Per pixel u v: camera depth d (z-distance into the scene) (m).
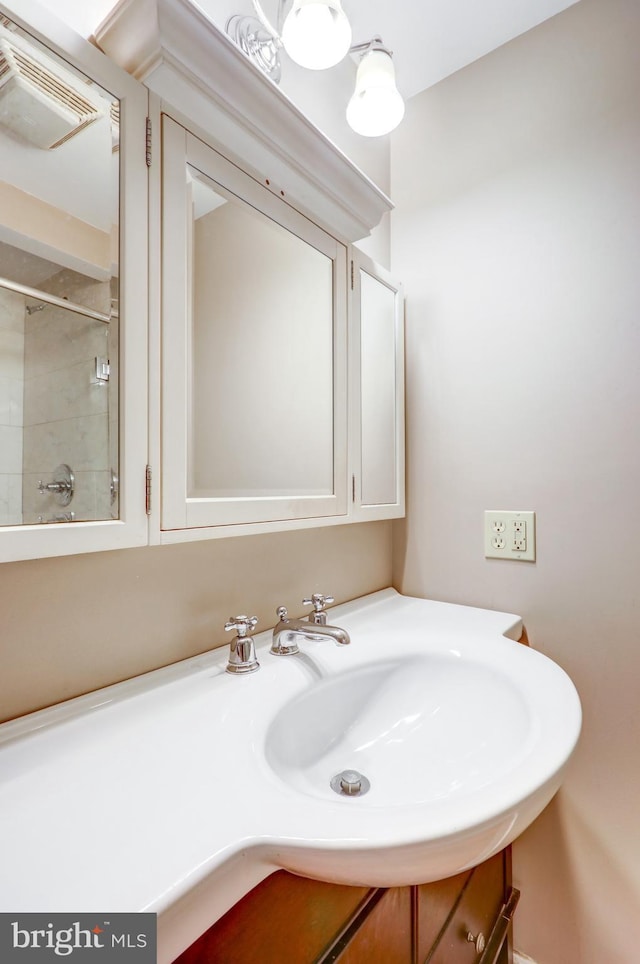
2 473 0.52
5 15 0.50
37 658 0.60
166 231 0.64
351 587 1.19
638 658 0.98
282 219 0.86
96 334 0.59
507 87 1.16
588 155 1.05
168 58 0.58
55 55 0.53
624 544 1.00
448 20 1.10
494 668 0.80
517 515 1.13
